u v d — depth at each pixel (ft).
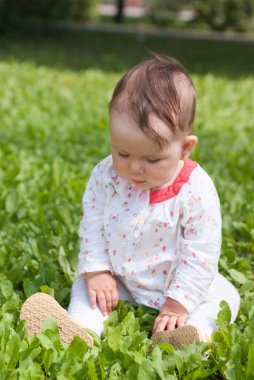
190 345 8.20
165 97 8.34
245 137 22.03
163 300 9.37
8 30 51.11
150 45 52.37
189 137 8.77
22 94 26.96
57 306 8.50
